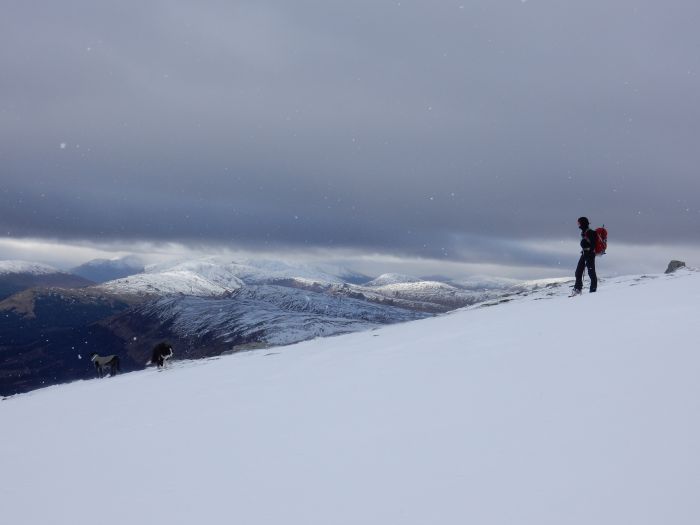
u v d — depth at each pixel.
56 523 5.61
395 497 5.08
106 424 10.12
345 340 18.09
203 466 6.66
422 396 8.28
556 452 5.48
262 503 5.34
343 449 6.50
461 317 18.81
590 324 12.07
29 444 9.35
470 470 5.39
